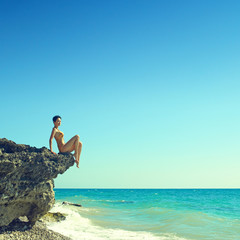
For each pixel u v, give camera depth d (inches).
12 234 424.2
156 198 2267.5
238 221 856.3
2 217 420.2
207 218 896.9
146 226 742.5
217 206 1451.8
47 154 439.5
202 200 1971.0
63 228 647.8
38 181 433.7
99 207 1301.7
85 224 738.8
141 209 1210.6
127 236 594.6
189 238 597.9
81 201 1718.8
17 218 482.6
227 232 671.8
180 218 882.1
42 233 467.5
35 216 465.1
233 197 2498.8
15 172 402.0
